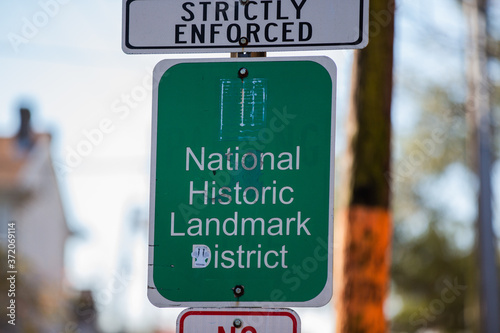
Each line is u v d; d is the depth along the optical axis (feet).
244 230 17.98
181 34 19.19
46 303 110.93
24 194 127.75
